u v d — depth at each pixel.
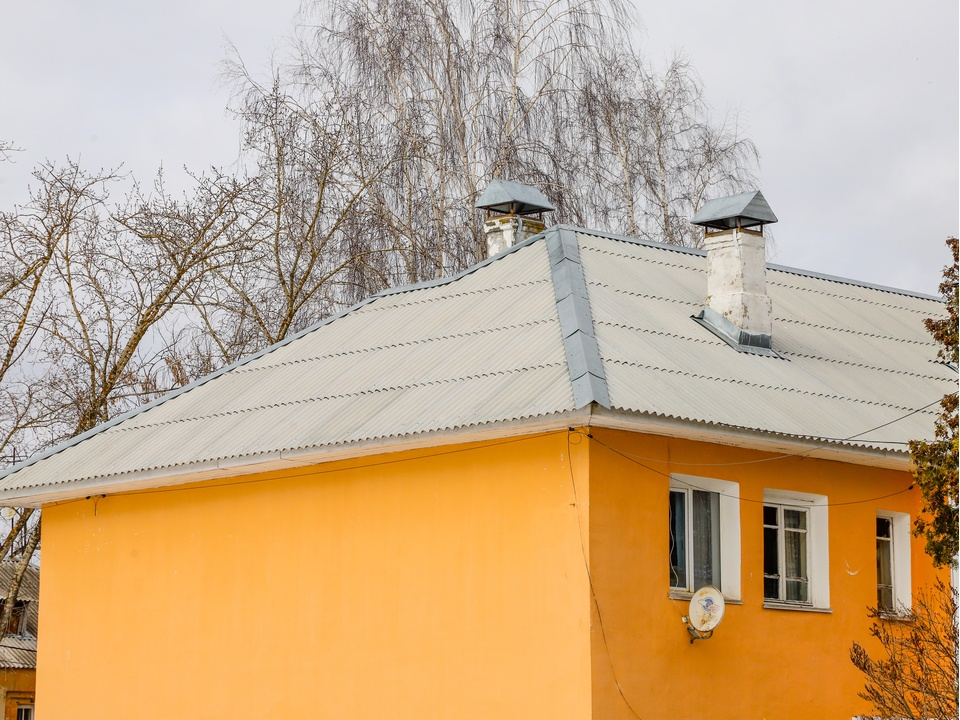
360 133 32.06
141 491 20.19
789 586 17.52
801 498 17.75
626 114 34.56
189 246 30.19
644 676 15.45
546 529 15.55
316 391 18.67
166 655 19.36
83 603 20.61
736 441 16.22
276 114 31.42
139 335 30.12
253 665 18.27
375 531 17.23
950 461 15.94
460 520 16.38
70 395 29.98
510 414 15.07
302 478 18.16
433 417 15.95
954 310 16.78
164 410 20.83
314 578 17.80
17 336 29.38
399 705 16.62
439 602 16.44
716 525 16.80
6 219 29.31
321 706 17.42
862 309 22.48
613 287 18.61
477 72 32.88
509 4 33.50
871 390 18.94
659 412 15.05
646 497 15.80
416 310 19.98
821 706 17.22
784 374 18.16
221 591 18.86
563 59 33.53
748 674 16.52
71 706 20.45
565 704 15.09
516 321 17.69
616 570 15.36
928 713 15.72
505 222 22.69
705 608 15.66
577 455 15.38
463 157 32.53
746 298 18.73
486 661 15.87
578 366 15.44
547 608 15.41
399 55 32.56
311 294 31.31
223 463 17.97
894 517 18.80
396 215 32.22
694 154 35.62
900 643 16.50
